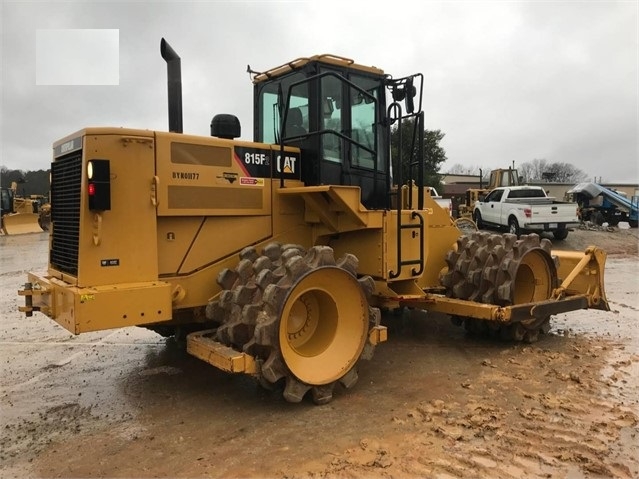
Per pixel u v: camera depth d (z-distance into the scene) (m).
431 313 7.86
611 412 4.29
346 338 4.73
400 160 5.34
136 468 3.52
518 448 3.70
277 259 4.71
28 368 5.62
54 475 3.45
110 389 4.98
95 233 4.18
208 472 3.46
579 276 6.83
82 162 4.23
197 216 4.86
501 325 6.20
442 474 3.38
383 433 3.95
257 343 4.15
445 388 4.86
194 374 5.38
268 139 6.16
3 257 15.75
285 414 4.32
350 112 5.71
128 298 4.16
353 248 5.69
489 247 6.26
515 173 24.94
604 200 23.92
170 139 4.61
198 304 4.89
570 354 5.88
